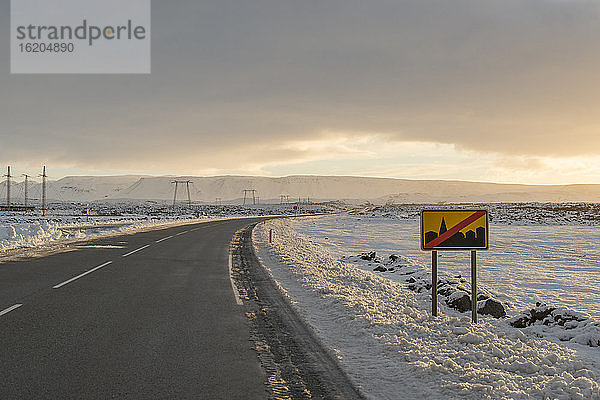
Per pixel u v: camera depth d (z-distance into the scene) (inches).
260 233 1608.0
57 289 504.7
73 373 246.4
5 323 354.0
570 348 323.3
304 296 474.0
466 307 427.2
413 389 228.5
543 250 1155.9
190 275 623.5
